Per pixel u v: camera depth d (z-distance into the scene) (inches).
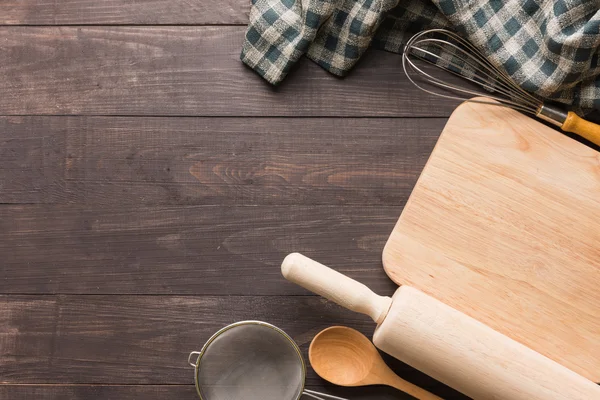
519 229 36.7
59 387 38.7
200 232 39.1
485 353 32.9
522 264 36.6
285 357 37.7
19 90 39.8
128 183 39.4
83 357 38.8
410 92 39.2
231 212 39.1
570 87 36.9
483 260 36.7
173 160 39.4
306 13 37.4
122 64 39.7
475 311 36.6
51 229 39.4
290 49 38.1
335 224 38.9
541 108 36.7
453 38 38.4
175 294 38.9
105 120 39.6
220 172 39.2
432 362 33.4
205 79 39.5
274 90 39.4
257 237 39.0
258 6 38.5
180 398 38.5
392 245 36.9
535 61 36.7
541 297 36.5
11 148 39.7
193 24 39.6
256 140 39.3
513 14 36.8
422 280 36.7
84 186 39.4
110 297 39.0
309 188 39.0
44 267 39.2
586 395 32.5
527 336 36.4
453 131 37.0
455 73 39.1
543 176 36.8
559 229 36.6
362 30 37.9
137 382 38.7
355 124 39.2
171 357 38.7
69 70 39.8
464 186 36.9
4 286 39.2
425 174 36.9
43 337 39.0
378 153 39.0
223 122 39.4
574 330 36.3
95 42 39.7
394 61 39.3
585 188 36.5
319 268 34.1
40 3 39.8
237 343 37.6
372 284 38.6
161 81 39.6
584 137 36.7
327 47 38.9
